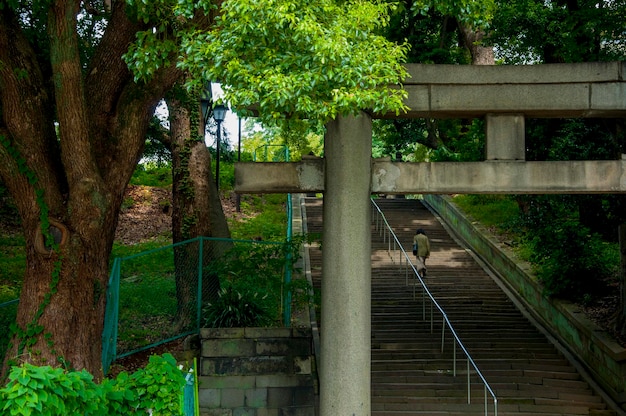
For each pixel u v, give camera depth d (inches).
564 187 345.4
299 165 352.2
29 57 318.3
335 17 289.7
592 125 521.3
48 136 319.3
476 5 387.5
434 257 743.1
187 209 525.7
